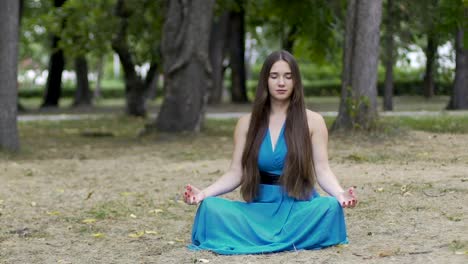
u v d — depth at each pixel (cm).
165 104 1683
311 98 4372
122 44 2267
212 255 573
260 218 593
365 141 1366
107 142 1622
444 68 3084
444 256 552
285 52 600
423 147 1282
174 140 1586
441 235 628
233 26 3462
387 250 576
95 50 2342
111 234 703
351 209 772
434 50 2664
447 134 1458
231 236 588
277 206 592
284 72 592
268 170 597
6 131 1382
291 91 595
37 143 1614
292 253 570
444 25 1766
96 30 2203
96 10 2202
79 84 3628
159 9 2088
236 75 3488
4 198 912
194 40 1659
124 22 2202
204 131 1697
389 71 2489
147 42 2225
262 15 2411
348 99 1448
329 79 5256
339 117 1471
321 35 2138
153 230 720
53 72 3444
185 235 692
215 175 1070
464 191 825
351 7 1464
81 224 754
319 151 602
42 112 3020
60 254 620
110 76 6844
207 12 1667
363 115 1444
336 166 1101
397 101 3500
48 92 3459
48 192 959
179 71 1667
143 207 841
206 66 1681
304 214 584
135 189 971
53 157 1358
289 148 588
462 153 1192
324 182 598
